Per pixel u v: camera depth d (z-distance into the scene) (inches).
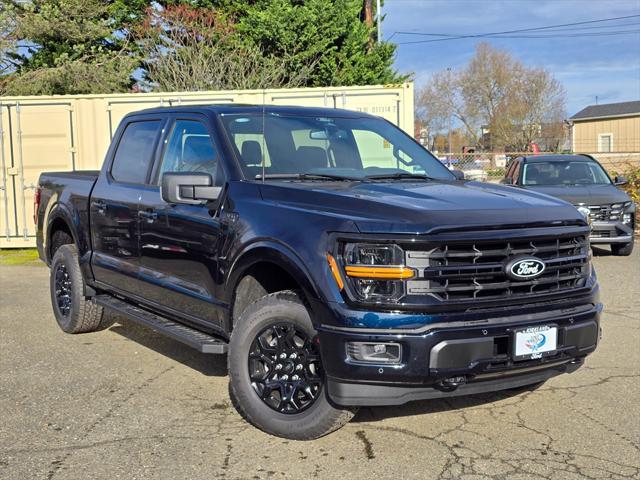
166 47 838.5
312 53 825.5
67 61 852.6
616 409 190.4
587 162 528.7
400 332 147.9
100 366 233.0
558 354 163.3
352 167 209.5
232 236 180.4
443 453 162.2
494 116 2425.0
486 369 152.9
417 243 149.3
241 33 842.8
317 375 162.7
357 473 152.1
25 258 486.9
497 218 158.4
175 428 178.2
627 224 473.1
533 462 157.2
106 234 243.6
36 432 175.8
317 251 156.9
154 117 234.8
